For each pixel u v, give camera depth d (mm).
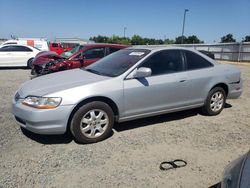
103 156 4359
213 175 3887
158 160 4266
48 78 5355
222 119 6309
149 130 5492
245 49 28859
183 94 5793
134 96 5129
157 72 5465
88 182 3645
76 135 4691
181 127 5703
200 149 4691
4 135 5066
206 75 6109
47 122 4465
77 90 4629
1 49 15555
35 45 25641
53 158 4258
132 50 5930
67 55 11227
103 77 5086
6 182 3596
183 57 5895
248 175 2230
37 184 3572
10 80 11312
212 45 33438
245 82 12109
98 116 4844
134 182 3664
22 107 4598
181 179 3766
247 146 4867
